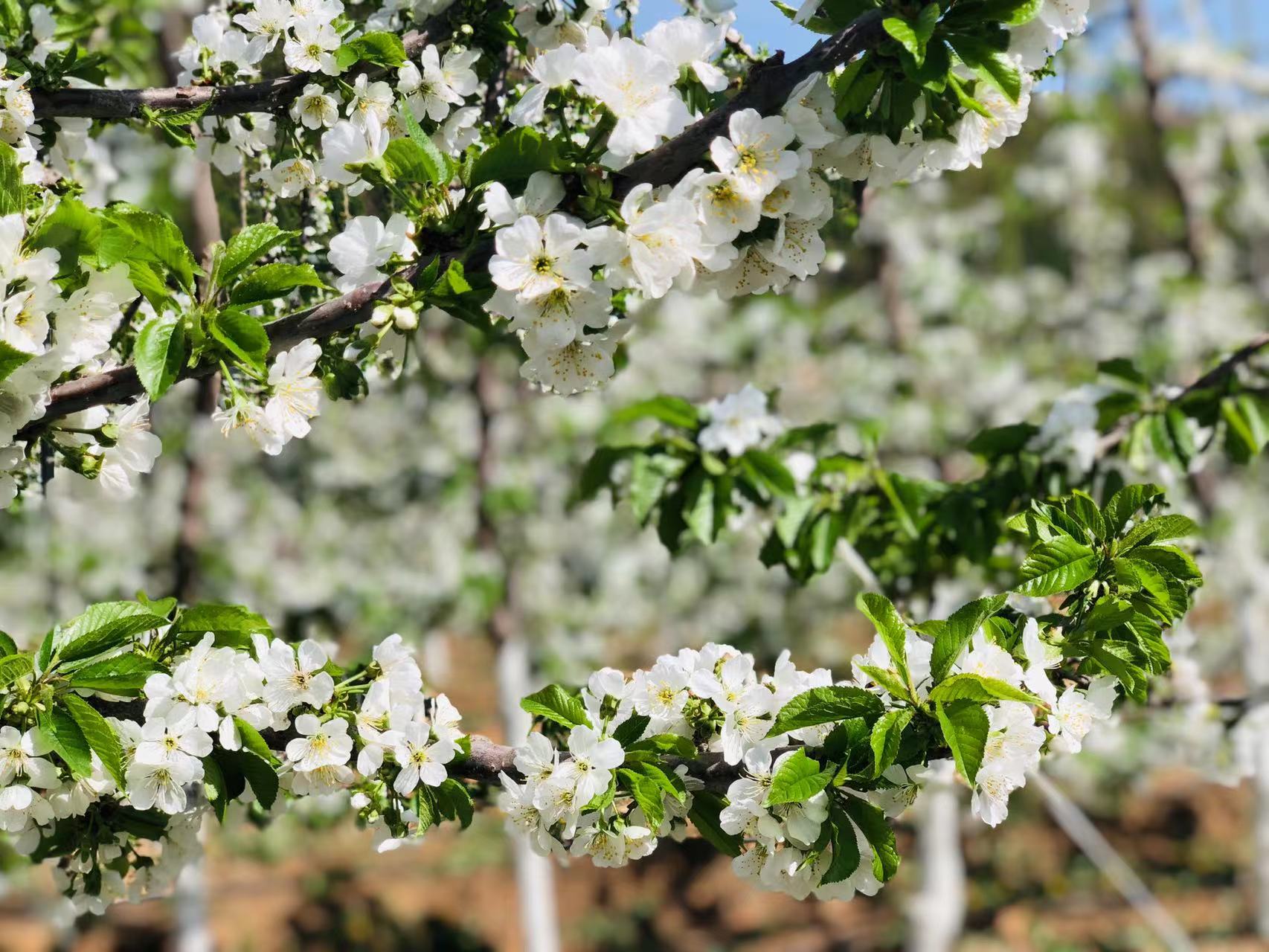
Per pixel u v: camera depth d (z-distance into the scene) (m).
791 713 1.41
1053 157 8.18
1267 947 7.80
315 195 2.54
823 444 3.04
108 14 2.95
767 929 8.57
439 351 5.91
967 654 1.44
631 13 1.94
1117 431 3.08
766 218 1.52
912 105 1.50
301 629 5.59
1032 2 1.41
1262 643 6.57
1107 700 1.52
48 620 4.96
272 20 1.91
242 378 1.69
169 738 1.52
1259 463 6.30
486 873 8.79
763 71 1.49
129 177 2.90
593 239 1.41
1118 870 7.12
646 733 1.58
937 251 7.34
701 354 6.55
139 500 5.27
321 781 1.63
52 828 1.75
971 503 2.98
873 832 1.41
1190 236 8.16
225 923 7.75
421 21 2.07
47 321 1.42
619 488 2.85
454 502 6.04
